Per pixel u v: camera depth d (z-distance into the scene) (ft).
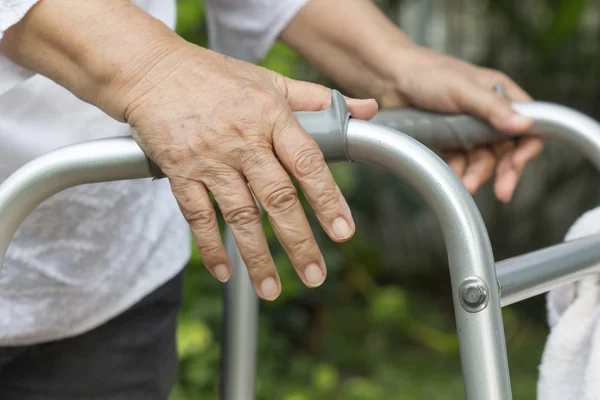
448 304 12.80
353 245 11.01
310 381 9.30
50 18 2.23
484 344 1.99
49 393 3.14
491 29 12.03
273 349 9.36
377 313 10.73
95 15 2.24
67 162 2.15
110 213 2.95
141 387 3.30
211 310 7.89
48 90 2.71
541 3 11.91
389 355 10.41
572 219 12.80
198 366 7.98
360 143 2.15
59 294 2.94
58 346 3.12
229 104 2.14
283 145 2.13
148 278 3.15
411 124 3.14
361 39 3.45
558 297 2.63
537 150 3.27
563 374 2.42
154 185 3.13
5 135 2.68
